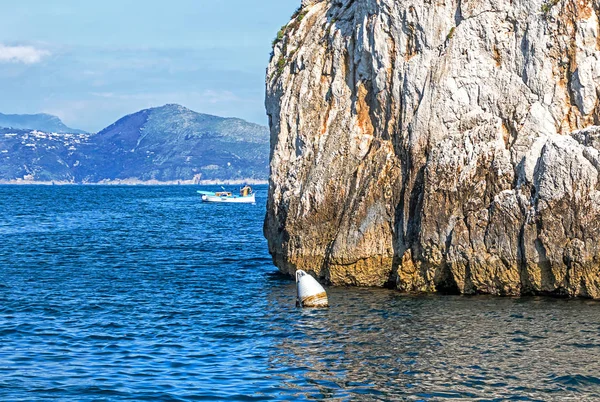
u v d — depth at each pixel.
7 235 121.69
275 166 72.94
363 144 65.38
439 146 58.69
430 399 33.41
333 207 65.56
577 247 51.75
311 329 47.16
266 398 34.31
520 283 55.06
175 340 45.41
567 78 56.09
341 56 68.88
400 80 62.72
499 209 55.03
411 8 62.31
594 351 39.94
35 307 56.28
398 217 61.44
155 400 34.38
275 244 74.06
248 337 45.69
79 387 36.22
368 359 39.62
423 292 59.19
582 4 55.94
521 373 36.53
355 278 62.81
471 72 59.19
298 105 71.44
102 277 73.44
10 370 39.00
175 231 133.88
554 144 53.12
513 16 58.59
